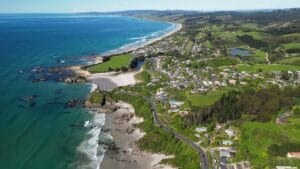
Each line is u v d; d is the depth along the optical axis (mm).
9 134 164250
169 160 141375
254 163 131375
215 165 131750
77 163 141000
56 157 145000
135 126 179750
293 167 127438
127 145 158625
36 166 136750
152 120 179750
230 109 181250
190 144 151250
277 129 159000
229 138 154750
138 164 141500
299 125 162500
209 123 171750
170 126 173250
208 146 148500
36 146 153625
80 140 162375
